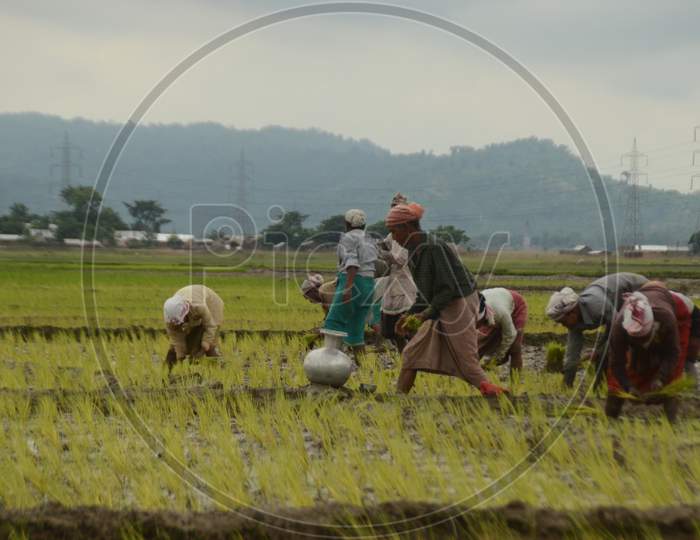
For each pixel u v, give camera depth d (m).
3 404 21.83
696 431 20.02
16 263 108.06
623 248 177.25
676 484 16.12
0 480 16.25
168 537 14.32
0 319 43.78
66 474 17.11
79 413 21.44
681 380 19.47
